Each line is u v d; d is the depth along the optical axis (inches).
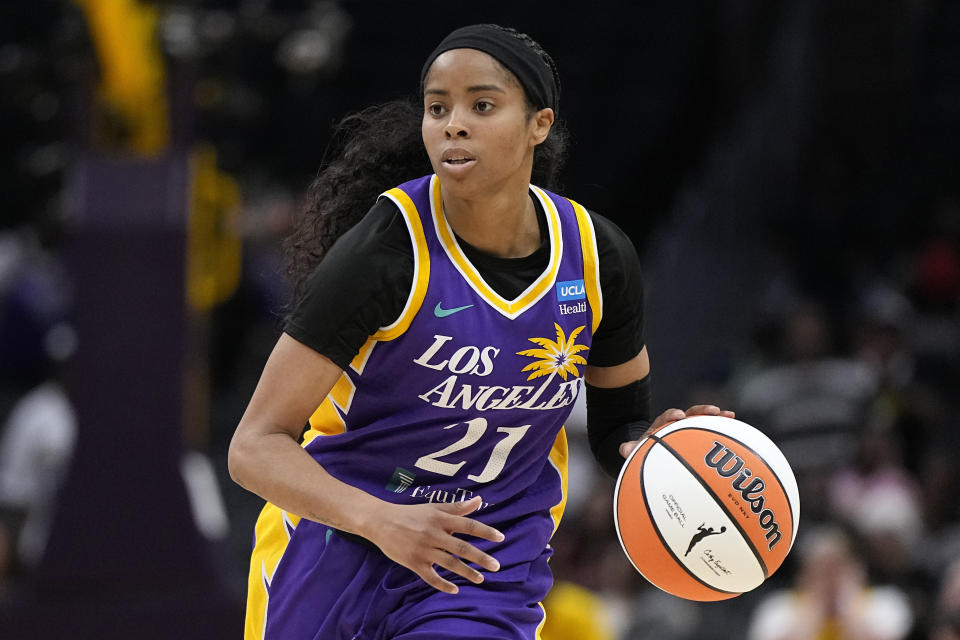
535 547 392.5
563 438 411.5
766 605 967.0
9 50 825.5
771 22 1731.1
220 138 895.7
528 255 371.2
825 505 1055.6
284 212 1280.8
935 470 1084.5
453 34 356.8
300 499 346.6
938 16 1844.2
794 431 1110.4
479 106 348.5
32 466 904.3
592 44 1823.3
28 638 698.8
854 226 1684.3
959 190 1729.8
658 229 1673.2
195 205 796.0
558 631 711.7
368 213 368.5
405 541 337.7
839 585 829.8
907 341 1440.7
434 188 368.8
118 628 701.9
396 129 406.6
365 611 380.8
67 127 788.0
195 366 772.0
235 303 1250.6
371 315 355.6
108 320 713.6
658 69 1800.0
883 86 1723.7
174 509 714.8
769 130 1697.8
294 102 1658.5
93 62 719.7
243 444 354.6
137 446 713.6
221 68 804.0
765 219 1669.5
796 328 1173.1
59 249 1291.8
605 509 919.7
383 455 379.2
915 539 1015.0
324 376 356.8
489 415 371.2
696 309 1507.1
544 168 415.5
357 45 1793.8
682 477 381.1
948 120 1771.7
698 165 1774.1
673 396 1411.2
